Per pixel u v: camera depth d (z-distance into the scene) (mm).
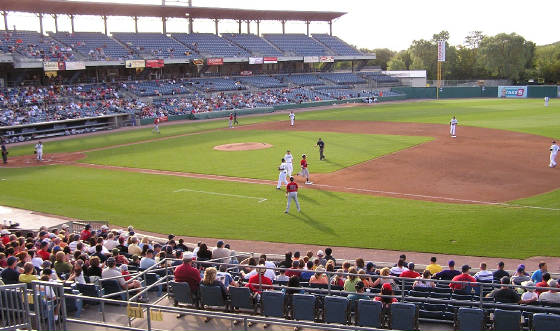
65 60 72188
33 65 66000
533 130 53250
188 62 86250
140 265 15328
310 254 16922
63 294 10438
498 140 47562
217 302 12438
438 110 79625
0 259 14703
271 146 48156
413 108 84625
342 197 28938
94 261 14258
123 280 13109
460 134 52375
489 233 21891
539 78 122438
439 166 36469
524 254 19344
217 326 11750
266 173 36062
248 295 12172
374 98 98688
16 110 62312
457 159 38875
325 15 108312
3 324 10750
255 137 54875
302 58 100938
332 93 99688
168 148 49344
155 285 13164
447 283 13922
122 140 56688
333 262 15070
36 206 28750
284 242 21828
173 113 75750
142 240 19281
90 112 67750
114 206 28453
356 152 43375
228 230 23672
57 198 30672
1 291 10484
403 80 112750
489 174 33469
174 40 93312
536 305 11828
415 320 11445
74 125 65750
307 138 52812
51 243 17766
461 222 23562
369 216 25109
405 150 43594
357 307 11500
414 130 56781
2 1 69562
